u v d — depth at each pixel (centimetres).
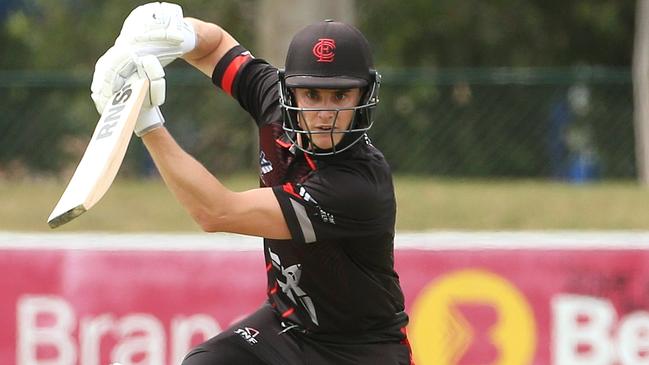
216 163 3862
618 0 6253
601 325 2205
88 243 2209
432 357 2191
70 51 6219
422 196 3269
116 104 1280
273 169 1424
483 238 2220
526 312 2197
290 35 3259
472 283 2195
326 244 1377
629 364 2206
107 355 2195
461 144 3700
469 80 3684
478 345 2195
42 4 6228
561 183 3616
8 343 2200
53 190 3503
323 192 1333
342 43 1325
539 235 2278
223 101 3847
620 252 2203
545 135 3706
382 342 1456
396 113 3703
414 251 2197
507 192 3350
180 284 2197
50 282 2202
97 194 1214
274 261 1427
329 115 1327
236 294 2195
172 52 1428
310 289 1416
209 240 2219
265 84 1522
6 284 2202
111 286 2197
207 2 5875
